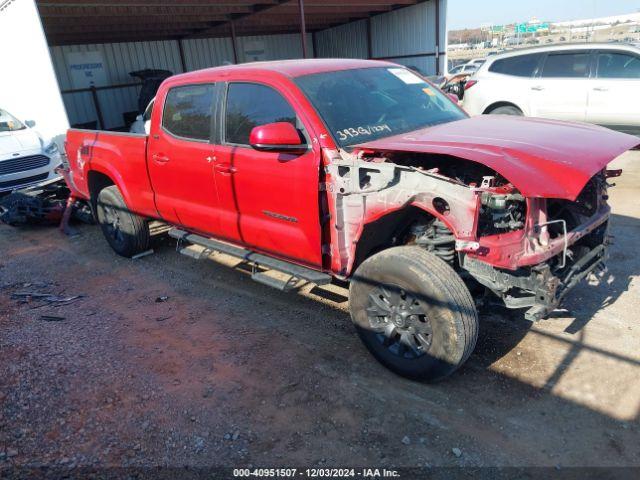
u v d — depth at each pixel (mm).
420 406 3219
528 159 2906
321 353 3857
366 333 3545
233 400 3379
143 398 3443
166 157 4820
